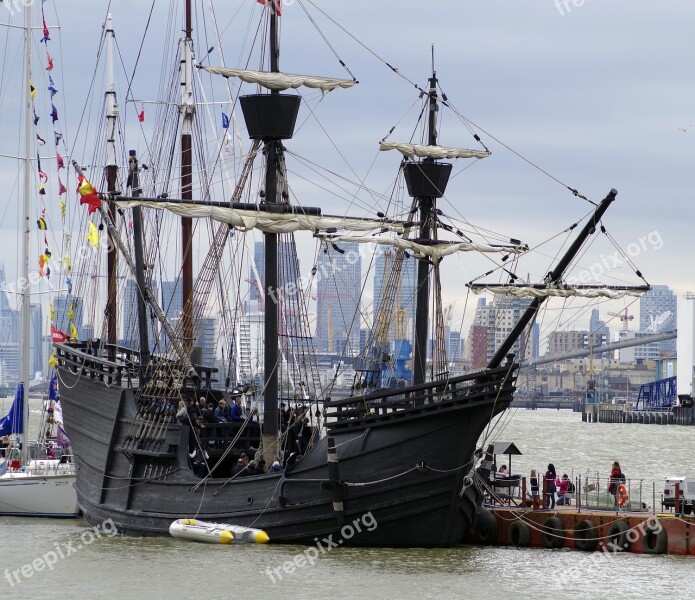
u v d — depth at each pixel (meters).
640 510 72.75
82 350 85.44
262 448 71.62
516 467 140.62
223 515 68.12
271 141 74.69
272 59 76.00
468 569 61.44
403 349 85.38
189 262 92.44
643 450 188.00
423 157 80.19
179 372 72.88
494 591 56.81
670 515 68.69
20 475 85.81
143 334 78.50
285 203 75.38
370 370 76.06
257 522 66.75
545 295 65.38
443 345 77.12
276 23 75.94
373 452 64.25
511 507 73.75
